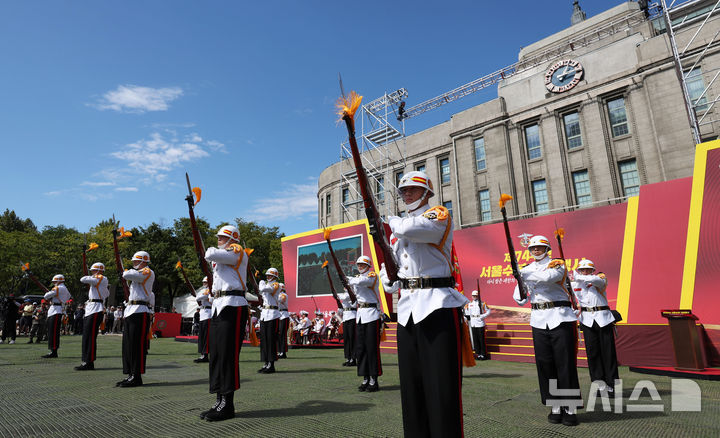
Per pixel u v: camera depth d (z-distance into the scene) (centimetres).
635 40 1997
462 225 2386
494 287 1482
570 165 2097
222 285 475
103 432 378
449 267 292
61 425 399
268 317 839
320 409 478
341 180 2962
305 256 2041
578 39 2230
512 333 1251
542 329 494
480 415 471
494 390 630
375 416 445
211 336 458
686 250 1030
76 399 517
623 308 1109
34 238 3061
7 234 2964
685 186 1102
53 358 976
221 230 504
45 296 984
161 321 2042
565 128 2156
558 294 500
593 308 646
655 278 1082
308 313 1842
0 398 518
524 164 2233
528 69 2300
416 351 280
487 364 1061
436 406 260
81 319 2106
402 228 281
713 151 1056
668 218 1106
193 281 3184
